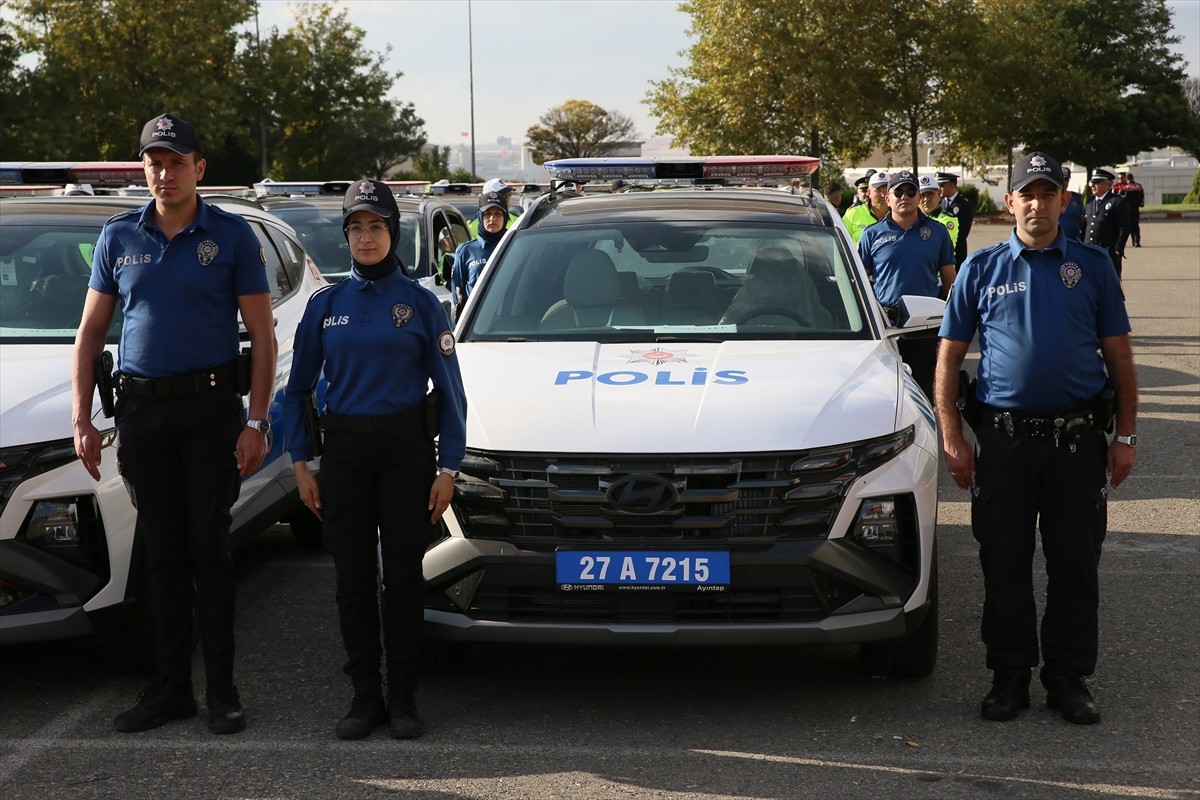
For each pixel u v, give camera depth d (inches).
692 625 165.3
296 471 170.4
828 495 165.9
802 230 229.9
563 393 177.8
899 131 1881.2
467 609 169.6
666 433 166.6
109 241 168.1
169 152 163.9
